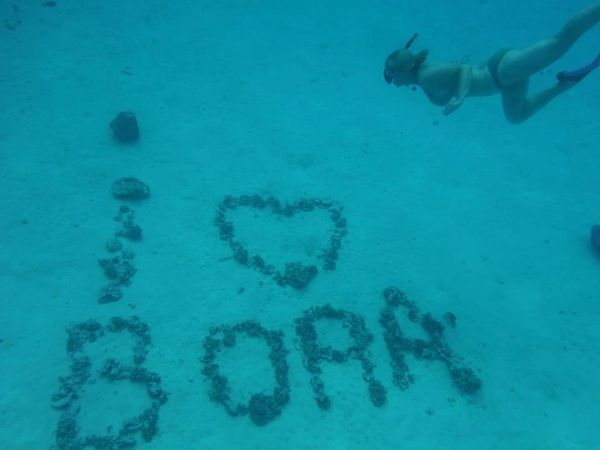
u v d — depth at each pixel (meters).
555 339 10.79
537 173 15.73
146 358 9.26
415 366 9.88
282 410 8.74
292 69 18.70
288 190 13.65
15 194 11.96
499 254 12.70
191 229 12.05
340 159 15.05
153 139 14.41
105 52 17.33
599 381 10.03
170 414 8.47
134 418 8.31
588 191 15.19
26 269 10.44
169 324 9.93
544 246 13.12
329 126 16.33
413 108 18.00
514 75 6.04
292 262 11.59
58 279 10.40
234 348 9.66
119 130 13.73
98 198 12.35
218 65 18.03
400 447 8.42
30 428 8.02
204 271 11.11
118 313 9.98
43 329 9.47
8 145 13.12
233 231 12.17
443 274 11.94
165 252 11.40
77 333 9.39
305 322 10.23
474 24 23.45
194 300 10.46
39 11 18.47
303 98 17.36
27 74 15.48
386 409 8.98
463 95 5.59
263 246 11.95
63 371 8.87
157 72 17.05
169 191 12.95
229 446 8.12
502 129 17.58
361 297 11.07
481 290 11.68
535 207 14.40
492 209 14.14
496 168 15.75
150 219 12.13
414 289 11.45
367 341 10.08
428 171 15.22
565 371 10.16
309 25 21.70
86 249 11.12
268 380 9.20
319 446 8.27
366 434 8.54
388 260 12.07
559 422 9.22
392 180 14.62
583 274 12.43
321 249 12.09
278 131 15.69
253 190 13.44
